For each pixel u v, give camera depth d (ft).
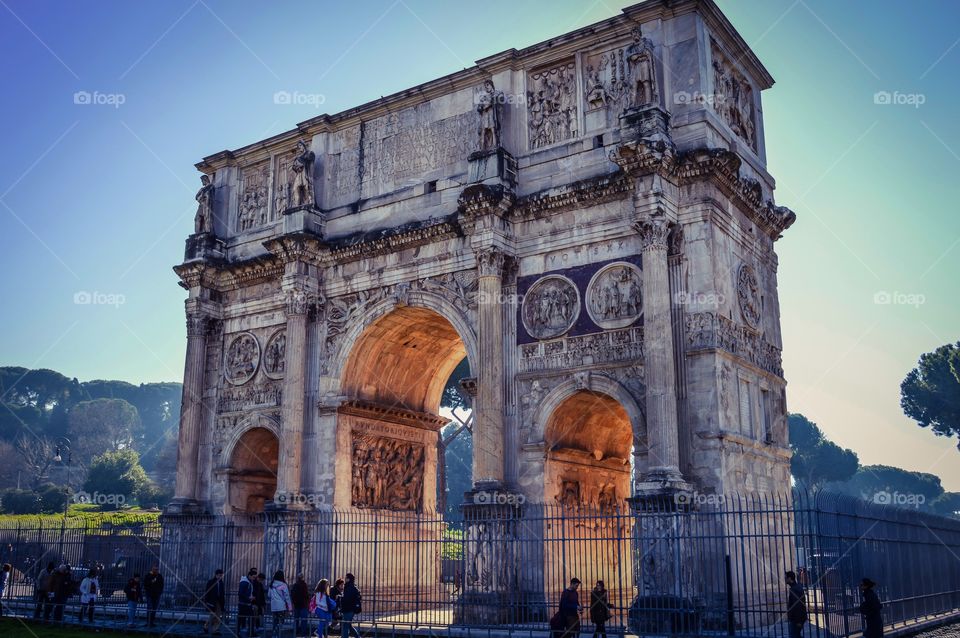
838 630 87.20
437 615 122.52
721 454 100.22
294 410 131.64
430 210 129.80
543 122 123.54
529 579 107.55
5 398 509.76
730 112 123.24
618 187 111.24
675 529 93.15
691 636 84.64
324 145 143.43
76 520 227.20
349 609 95.61
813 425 437.58
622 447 128.06
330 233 139.85
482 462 111.55
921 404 316.40
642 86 110.01
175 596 134.31
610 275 111.55
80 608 117.91
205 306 149.18
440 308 124.36
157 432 559.38
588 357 110.32
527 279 118.01
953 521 145.48
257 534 144.15
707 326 104.22
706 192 107.96
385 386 140.56
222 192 156.25
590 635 96.27
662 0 114.73
